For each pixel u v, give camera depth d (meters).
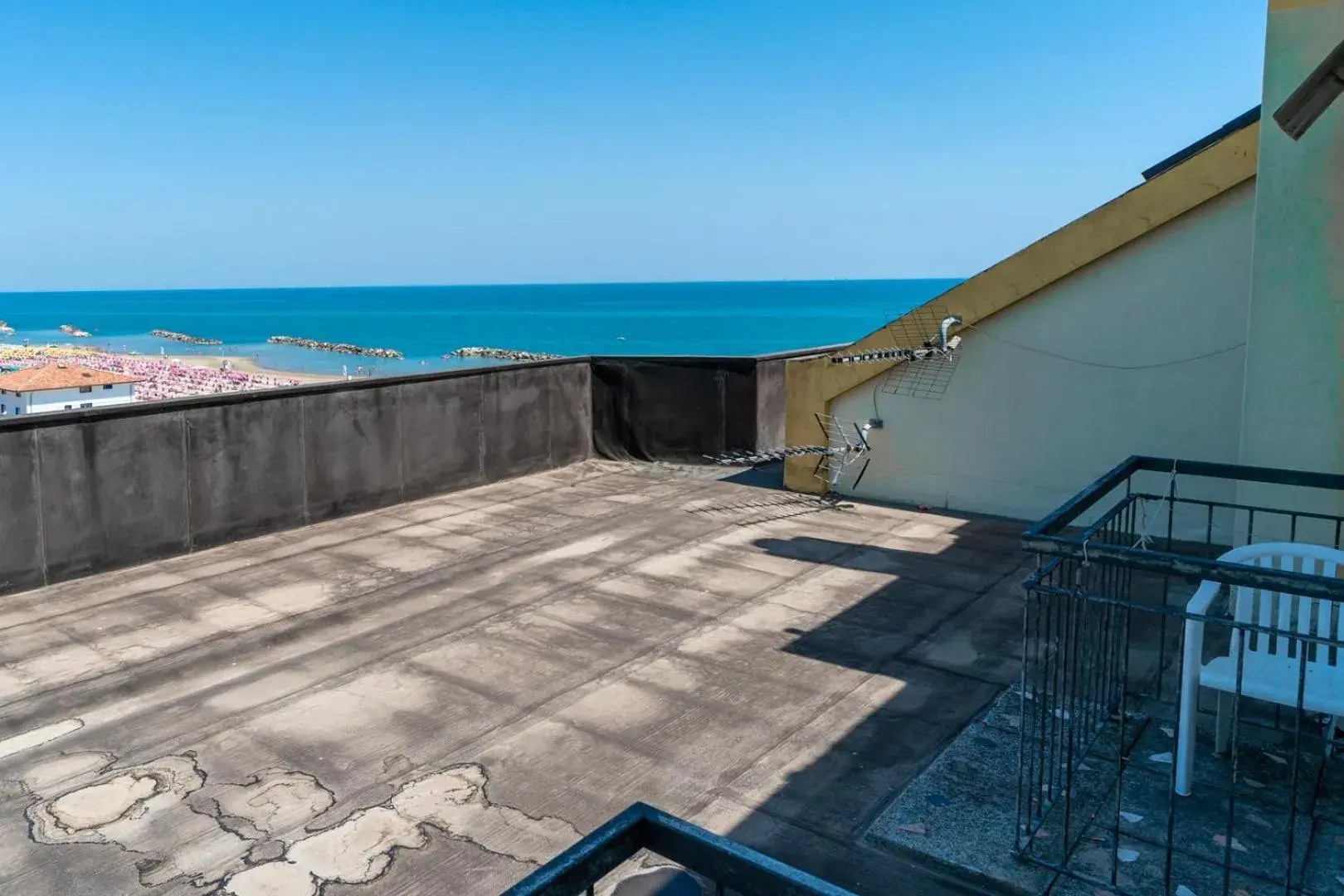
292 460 8.84
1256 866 3.42
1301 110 4.56
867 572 7.38
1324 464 5.30
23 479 7.02
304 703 5.15
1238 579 2.82
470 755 4.54
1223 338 7.59
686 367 11.80
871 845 3.75
